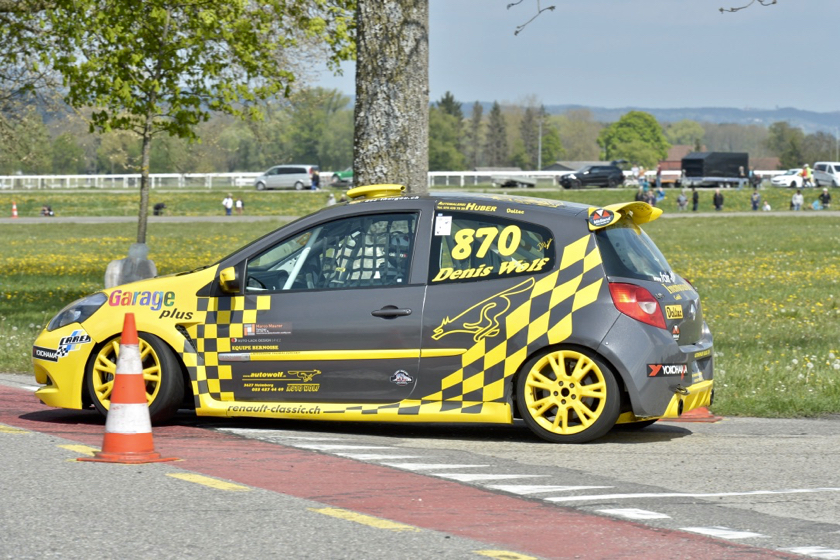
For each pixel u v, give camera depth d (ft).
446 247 79.15
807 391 101.35
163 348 81.61
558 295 76.13
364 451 73.61
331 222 81.66
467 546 49.67
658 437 80.74
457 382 77.36
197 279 82.58
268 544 49.73
